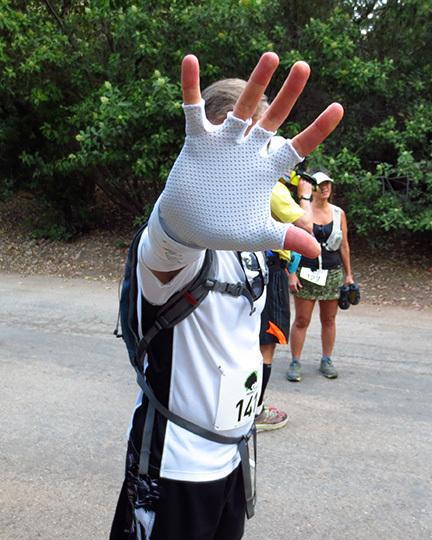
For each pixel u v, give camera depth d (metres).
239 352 1.54
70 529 2.60
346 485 2.95
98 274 8.27
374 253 8.28
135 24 7.82
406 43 8.13
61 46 8.53
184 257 1.27
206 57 7.79
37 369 4.57
